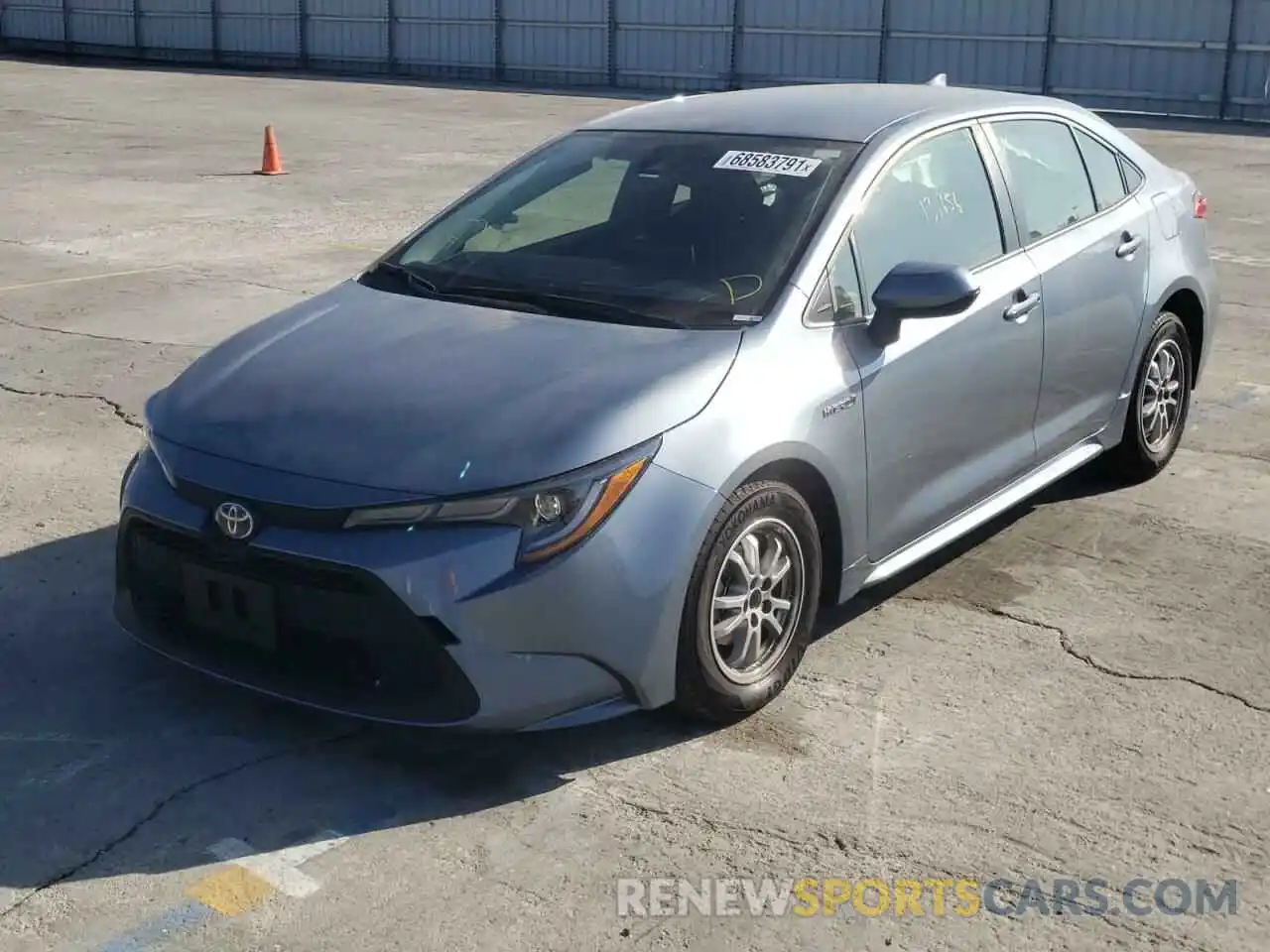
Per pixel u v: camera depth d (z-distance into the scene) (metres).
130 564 4.07
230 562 3.75
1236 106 25.17
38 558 5.28
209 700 4.25
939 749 3.98
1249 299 9.74
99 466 6.30
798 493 4.12
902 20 28.86
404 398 3.88
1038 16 27.12
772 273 4.28
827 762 3.92
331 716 4.16
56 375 7.76
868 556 4.44
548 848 3.53
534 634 3.57
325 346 4.24
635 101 28.61
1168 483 6.13
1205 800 3.75
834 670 4.43
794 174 4.60
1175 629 4.74
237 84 31.34
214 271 10.51
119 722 4.12
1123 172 5.83
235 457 3.80
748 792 3.77
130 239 11.76
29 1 43.56
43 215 12.88
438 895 3.35
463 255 4.75
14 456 6.42
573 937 3.20
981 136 5.08
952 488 4.76
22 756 3.94
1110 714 4.18
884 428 4.36
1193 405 7.30
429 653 3.55
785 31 30.34
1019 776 3.85
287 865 3.46
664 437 3.74
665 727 4.09
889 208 4.60
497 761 3.93
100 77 32.81
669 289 4.31
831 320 4.27
